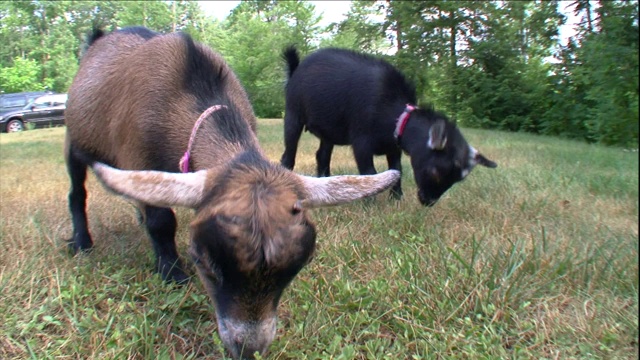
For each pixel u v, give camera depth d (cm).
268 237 46
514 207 116
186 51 74
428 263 82
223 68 76
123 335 62
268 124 344
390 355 61
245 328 49
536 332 67
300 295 71
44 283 75
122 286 74
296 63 149
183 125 69
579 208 118
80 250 88
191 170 65
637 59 234
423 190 115
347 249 87
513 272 78
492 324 69
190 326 67
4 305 67
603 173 158
